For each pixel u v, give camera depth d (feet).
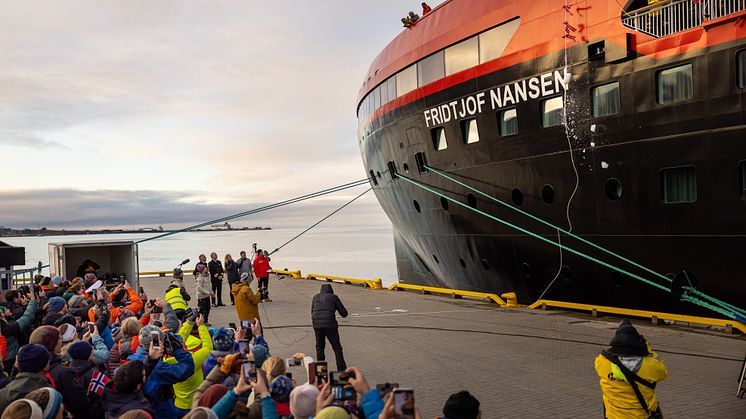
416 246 75.00
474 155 54.60
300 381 30.04
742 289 39.68
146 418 12.58
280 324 50.57
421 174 62.39
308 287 81.15
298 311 58.18
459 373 31.40
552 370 31.32
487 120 52.47
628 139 43.32
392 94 64.75
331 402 12.22
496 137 52.03
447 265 66.80
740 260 39.24
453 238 62.18
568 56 45.83
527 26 48.60
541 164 49.06
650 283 44.32
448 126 56.44
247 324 20.27
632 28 42.50
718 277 40.60
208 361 19.06
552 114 48.03
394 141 65.51
